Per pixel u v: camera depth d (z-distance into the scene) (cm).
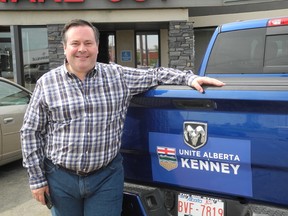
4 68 1066
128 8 970
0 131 513
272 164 189
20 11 982
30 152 222
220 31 412
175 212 231
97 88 220
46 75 224
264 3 1103
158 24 1086
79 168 217
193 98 208
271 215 194
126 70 236
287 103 180
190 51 991
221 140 203
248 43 398
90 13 984
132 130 238
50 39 984
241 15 1134
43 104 219
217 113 203
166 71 232
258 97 187
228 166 204
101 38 1253
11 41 1019
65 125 216
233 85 204
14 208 430
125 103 230
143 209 237
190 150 215
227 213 212
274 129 186
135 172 244
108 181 226
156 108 226
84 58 215
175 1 964
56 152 221
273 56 386
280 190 190
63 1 959
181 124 217
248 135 194
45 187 227
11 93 560
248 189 200
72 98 216
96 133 217
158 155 229
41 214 412
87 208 229
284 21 381
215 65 413
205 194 219
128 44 1249
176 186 227
